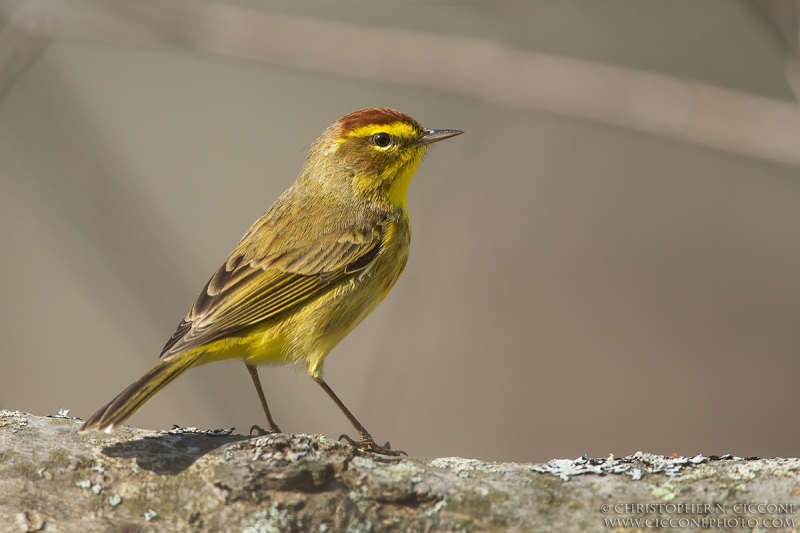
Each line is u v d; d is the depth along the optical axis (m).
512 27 14.91
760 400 14.80
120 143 16.48
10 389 14.19
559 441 14.29
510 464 6.91
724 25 15.09
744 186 16.81
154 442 6.84
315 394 13.84
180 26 11.62
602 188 16.83
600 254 16.17
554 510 6.46
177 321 13.77
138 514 6.34
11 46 11.41
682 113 10.81
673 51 15.16
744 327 15.39
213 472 6.51
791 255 16.48
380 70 11.65
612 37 15.06
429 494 6.52
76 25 11.52
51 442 6.85
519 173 16.58
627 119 11.02
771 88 15.03
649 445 14.34
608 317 15.40
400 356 13.82
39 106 13.73
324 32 11.70
